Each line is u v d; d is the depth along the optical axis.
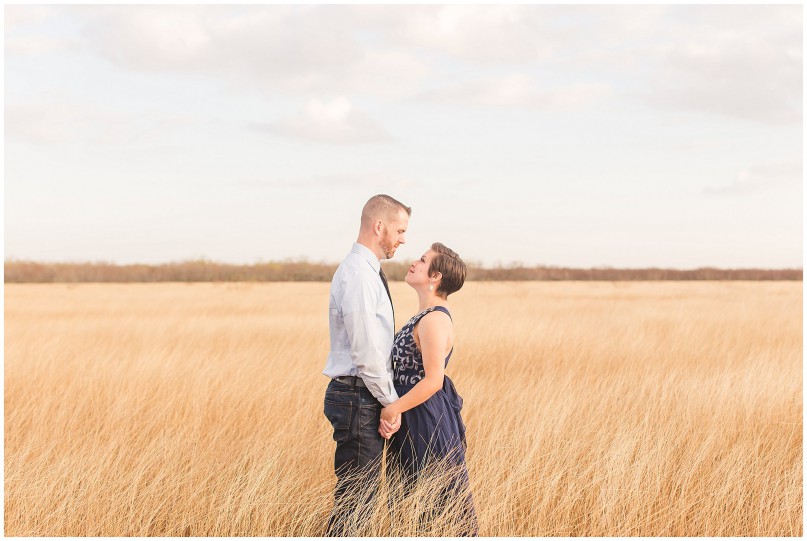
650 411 5.24
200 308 19.81
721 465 3.92
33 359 8.26
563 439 4.38
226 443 4.57
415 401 2.98
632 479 3.67
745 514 3.58
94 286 41.50
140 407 5.63
